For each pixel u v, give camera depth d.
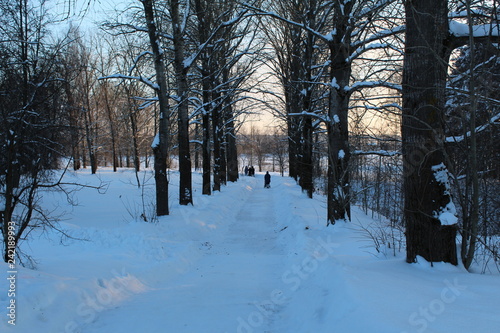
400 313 3.01
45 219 6.38
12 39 6.29
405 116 5.09
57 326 3.71
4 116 5.69
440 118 4.93
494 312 3.03
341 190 9.63
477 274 4.57
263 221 14.09
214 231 11.37
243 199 22.11
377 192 14.78
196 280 6.07
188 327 3.82
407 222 5.18
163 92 11.73
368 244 7.36
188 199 14.02
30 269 5.14
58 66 6.80
